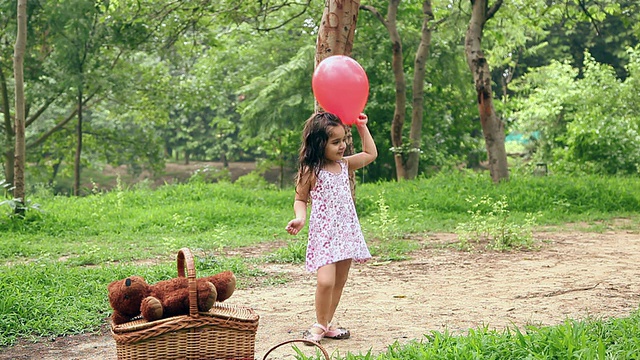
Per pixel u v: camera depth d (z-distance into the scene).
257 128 27.22
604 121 23.70
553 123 30.69
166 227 13.60
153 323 4.10
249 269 9.11
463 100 30.23
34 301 6.68
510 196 16.28
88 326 6.27
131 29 22.70
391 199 16.39
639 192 16.52
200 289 4.21
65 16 21.83
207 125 46.25
